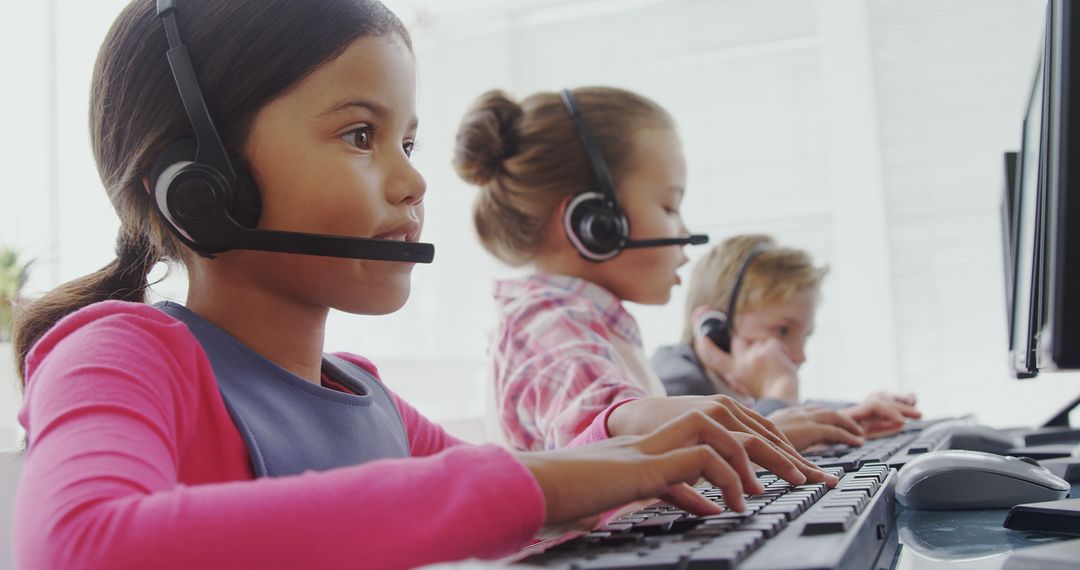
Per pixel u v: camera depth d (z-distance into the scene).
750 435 0.66
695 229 3.31
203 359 0.57
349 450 0.65
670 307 3.18
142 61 0.63
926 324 3.04
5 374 1.72
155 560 0.37
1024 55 3.02
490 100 1.36
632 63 3.46
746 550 0.41
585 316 1.19
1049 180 0.57
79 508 0.39
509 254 1.34
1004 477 0.74
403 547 0.39
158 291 0.71
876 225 3.10
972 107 3.06
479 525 0.41
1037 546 0.52
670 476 0.50
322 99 0.63
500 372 1.21
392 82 0.66
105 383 0.47
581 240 1.26
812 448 1.15
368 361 0.85
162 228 0.65
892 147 3.12
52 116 2.59
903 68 3.12
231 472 0.56
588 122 1.29
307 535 0.39
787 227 3.21
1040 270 0.74
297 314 0.66
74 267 2.48
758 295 1.92
